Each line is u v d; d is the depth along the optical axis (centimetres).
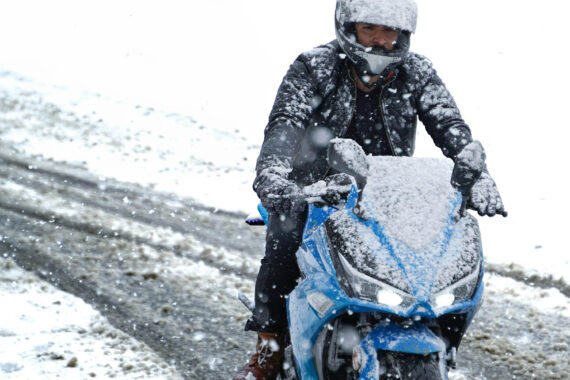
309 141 688
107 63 3366
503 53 3184
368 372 510
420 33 3647
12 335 886
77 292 1048
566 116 2316
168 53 3588
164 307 991
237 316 978
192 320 962
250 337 917
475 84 2769
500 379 805
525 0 4091
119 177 1702
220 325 950
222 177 1736
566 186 1638
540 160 1873
